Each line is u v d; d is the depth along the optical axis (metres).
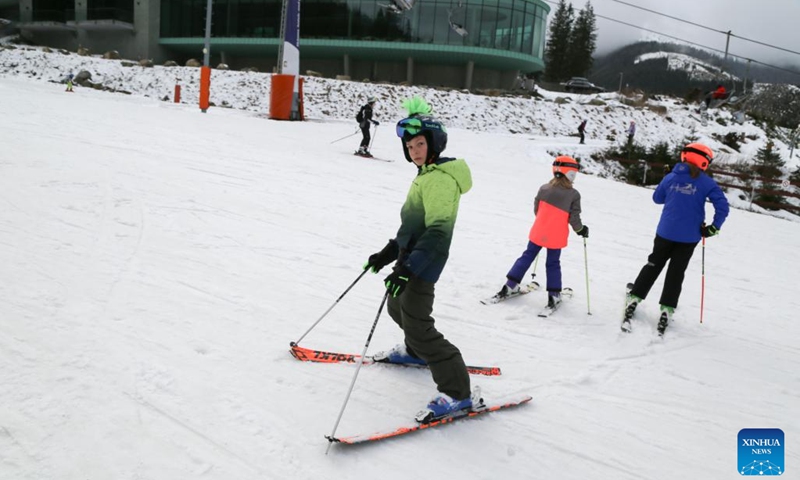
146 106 18.47
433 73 40.47
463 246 6.55
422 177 2.71
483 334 4.12
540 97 37.12
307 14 37.91
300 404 2.81
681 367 3.93
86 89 24.78
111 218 5.37
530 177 13.93
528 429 2.91
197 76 30.09
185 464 2.27
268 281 4.46
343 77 33.25
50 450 2.23
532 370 3.60
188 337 3.30
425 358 2.86
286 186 8.19
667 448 2.89
